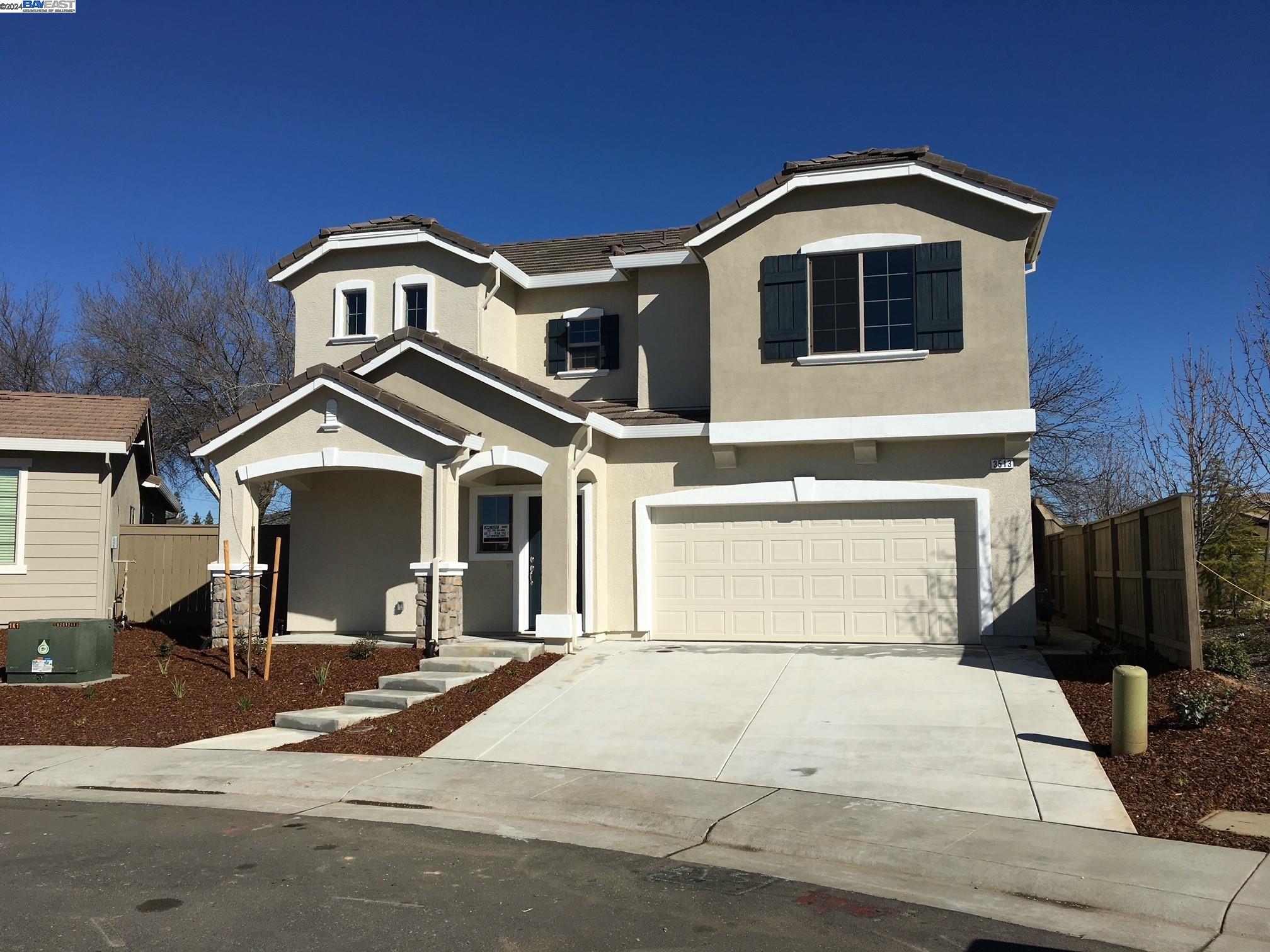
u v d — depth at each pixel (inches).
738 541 624.1
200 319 1293.1
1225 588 571.8
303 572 701.9
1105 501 1179.3
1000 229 581.0
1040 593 644.1
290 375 1317.7
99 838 304.7
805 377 599.2
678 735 423.5
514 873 269.9
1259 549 582.9
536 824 325.7
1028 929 231.9
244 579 624.1
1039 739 390.3
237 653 612.1
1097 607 625.9
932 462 593.3
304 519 705.6
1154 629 496.4
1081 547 676.7
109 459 743.7
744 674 515.5
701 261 659.4
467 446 580.7
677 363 668.7
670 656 562.3
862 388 590.9
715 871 274.4
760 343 608.4
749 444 604.7
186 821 326.3
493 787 359.9
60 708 496.4
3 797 365.4
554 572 581.9
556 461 587.8
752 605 617.6
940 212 589.0
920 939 223.5
